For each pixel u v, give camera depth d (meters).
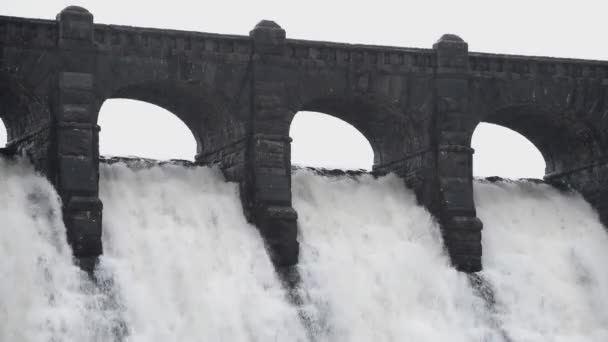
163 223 78.81
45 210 75.38
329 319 77.81
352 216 84.56
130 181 80.50
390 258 82.06
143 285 74.88
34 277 72.50
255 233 80.06
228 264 77.88
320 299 78.19
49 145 76.75
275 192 80.19
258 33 81.44
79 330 71.19
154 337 72.81
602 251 88.75
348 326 77.88
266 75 81.31
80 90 76.62
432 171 85.00
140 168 81.62
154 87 80.94
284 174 80.81
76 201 74.75
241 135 81.44
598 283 86.81
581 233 89.75
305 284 79.00
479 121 86.00
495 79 86.50
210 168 83.69
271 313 75.94
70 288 73.00
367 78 83.69
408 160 87.44
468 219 84.12
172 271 76.19
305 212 83.44
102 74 77.56
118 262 75.00
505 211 89.56
